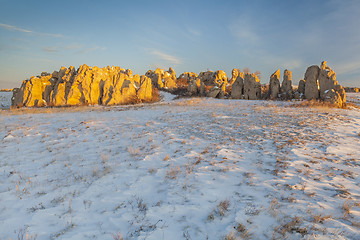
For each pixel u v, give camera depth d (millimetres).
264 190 5289
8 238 3746
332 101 23984
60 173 6973
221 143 9805
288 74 34375
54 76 44969
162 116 17891
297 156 7844
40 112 23766
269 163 7266
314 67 28391
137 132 12484
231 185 5641
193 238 3566
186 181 5953
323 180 5863
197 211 4410
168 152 8719
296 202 4645
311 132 11383
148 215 4332
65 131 13312
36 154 9141
